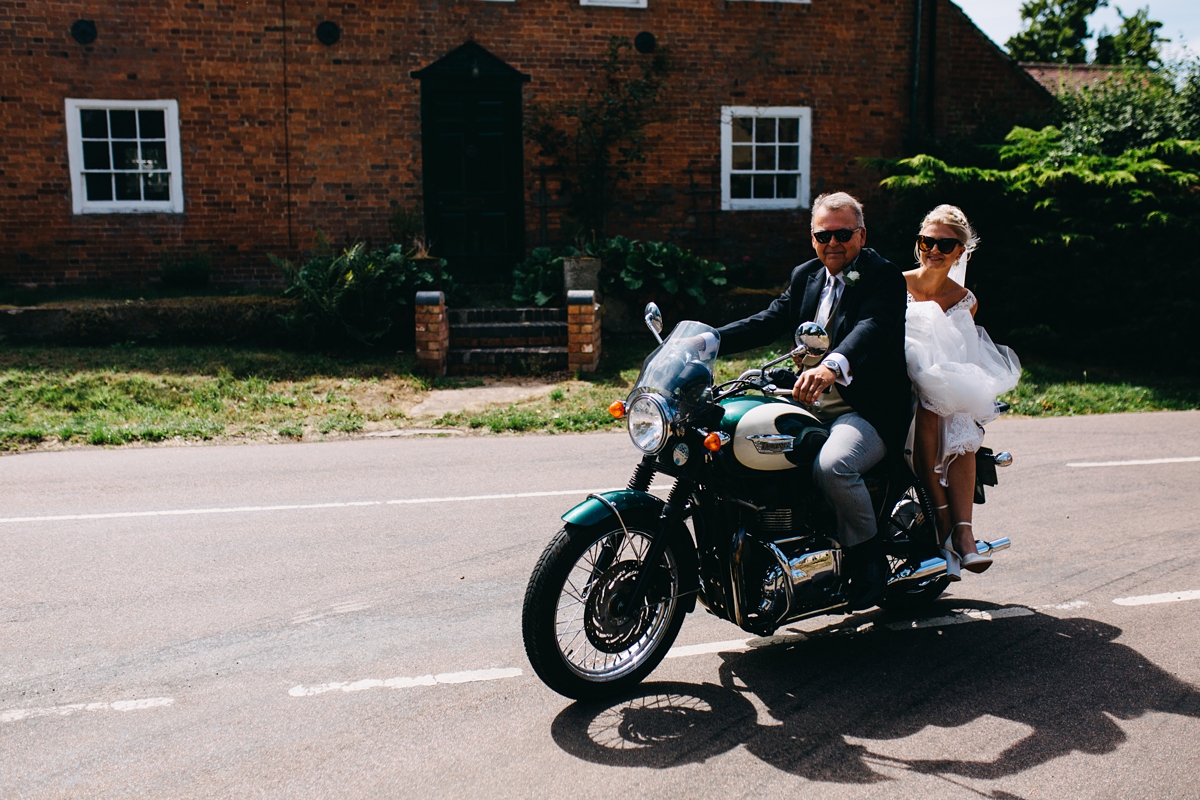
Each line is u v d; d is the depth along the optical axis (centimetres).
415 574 502
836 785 306
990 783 306
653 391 353
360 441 862
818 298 414
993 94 1606
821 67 1522
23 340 1121
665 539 365
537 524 589
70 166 1328
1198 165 1277
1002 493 661
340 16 1361
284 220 1382
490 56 1403
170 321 1146
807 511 387
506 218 1445
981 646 414
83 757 322
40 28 1301
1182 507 623
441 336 1094
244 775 311
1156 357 1234
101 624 436
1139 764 317
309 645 414
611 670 371
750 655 408
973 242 466
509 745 331
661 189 1487
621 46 1447
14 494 664
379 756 323
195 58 1338
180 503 640
